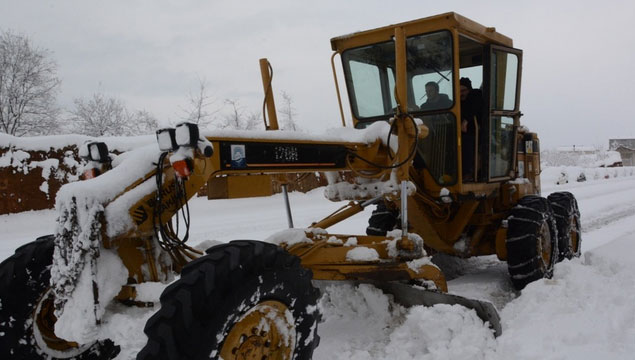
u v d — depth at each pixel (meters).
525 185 5.51
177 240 2.72
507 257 4.73
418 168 4.66
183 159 2.38
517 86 5.48
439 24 4.38
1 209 9.86
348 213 4.18
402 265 3.66
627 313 3.62
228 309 2.22
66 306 2.30
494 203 5.46
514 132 5.51
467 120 5.00
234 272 2.27
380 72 4.96
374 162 3.84
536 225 4.63
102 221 2.37
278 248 2.59
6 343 2.66
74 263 2.29
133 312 2.51
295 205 13.25
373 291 3.75
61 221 2.34
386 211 5.29
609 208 11.31
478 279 5.00
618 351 3.07
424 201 4.61
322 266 3.57
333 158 3.48
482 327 3.26
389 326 3.61
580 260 5.08
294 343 2.54
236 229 9.20
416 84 4.70
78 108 20.53
